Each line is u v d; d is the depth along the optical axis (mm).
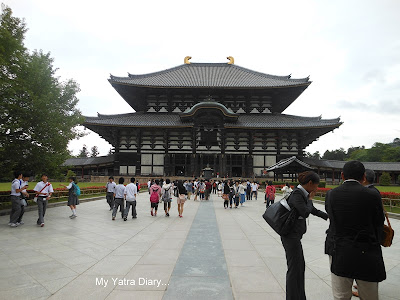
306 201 5227
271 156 58438
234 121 58250
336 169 62375
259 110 64812
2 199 19062
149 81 64188
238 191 24438
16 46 16219
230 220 16531
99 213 18875
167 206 18906
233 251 9547
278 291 6250
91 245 10227
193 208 22984
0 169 18328
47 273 7309
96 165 63562
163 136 58438
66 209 20609
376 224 4230
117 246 10109
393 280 7148
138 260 8445
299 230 5227
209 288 6395
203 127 59219
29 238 11242
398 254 9531
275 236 12039
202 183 32219
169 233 12484
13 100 16641
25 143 17672
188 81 66000
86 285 6531
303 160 58312
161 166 57844
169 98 63938
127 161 58250
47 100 17391
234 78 69000
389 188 51375
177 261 8352
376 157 114438
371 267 4074
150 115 63094
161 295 6016
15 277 7016
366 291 4270
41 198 13906
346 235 4258
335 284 4555
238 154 58625
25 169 19000
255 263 8234
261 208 23266
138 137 57844
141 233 12453
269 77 69688
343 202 4293
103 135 61062
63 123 19688
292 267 5211
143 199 31000
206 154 58562
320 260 8773
